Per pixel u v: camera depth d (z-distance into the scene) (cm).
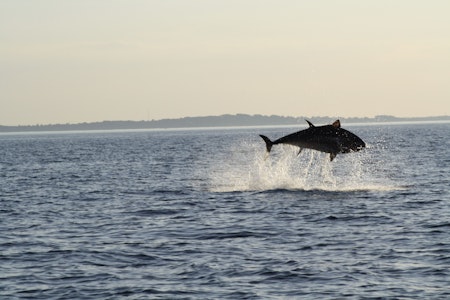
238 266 3562
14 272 3525
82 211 5791
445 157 12600
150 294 3105
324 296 3038
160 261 3712
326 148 5681
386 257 3694
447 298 2953
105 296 3086
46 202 6525
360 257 3709
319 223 4834
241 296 3059
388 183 7981
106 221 5169
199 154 17400
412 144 19312
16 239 4428
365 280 3256
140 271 3506
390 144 19750
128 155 17362
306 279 3297
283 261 3650
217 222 4984
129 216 5416
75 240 4359
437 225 4631
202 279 3334
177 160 14375
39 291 3173
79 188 7975
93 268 3578
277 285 3216
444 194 6462
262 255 3809
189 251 3950
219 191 7106
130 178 9444
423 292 3047
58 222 5162
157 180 8981
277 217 5144
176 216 5353
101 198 6800
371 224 4750
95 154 18500
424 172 9388
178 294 3100
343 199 6125
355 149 5672
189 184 8200
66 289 3198
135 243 4212
